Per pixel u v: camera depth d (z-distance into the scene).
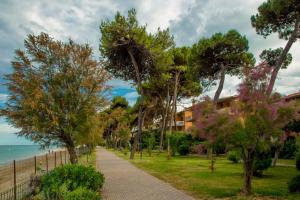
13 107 16.39
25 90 16.30
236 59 34.84
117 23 32.81
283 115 10.70
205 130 11.48
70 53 17.62
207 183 14.90
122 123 68.69
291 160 30.97
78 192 9.24
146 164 27.11
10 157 61.50
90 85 17.38
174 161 30.77
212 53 35.47
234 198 11.16
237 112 11.21
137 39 32.97
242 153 11.96
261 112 10.73
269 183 14.92
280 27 25.34
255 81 11.38
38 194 10.98
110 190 13.09
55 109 16.70
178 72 46.19
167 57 35.72
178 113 79.25
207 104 12.10
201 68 36.59
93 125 18.17
